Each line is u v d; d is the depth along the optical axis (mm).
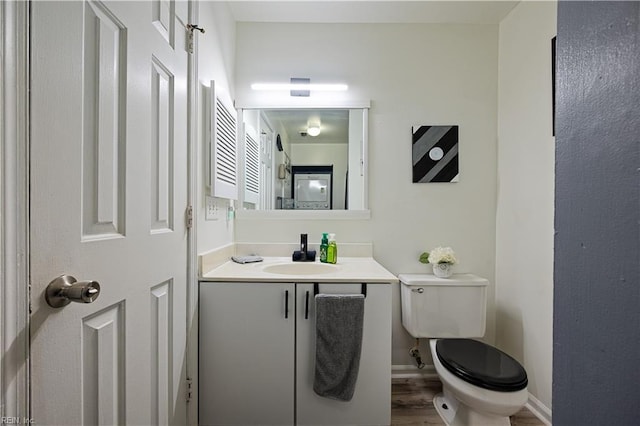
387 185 1967
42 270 547
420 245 1960
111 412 732
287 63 1953
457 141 1953
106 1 709
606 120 372
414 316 1703
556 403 443
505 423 1283
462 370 1259
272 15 1885
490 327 1945
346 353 1298
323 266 1684
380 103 1964
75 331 623
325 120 1979
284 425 1333
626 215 347
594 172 387
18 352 507
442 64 1962
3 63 486
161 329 993
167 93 1031
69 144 608
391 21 1942
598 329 380
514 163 1794
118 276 757
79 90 634
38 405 542
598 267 380
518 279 1745
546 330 1539
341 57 1959
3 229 487
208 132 1418
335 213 1959
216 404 1331
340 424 1335
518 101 1766
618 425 355
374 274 1444
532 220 1647
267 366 1339
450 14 1872
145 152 876
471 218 1960
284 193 1976
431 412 1545
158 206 966
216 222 1589
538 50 1614
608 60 371
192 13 1241
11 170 498
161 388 994
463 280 1724
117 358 760
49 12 560
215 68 1546
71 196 612
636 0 341
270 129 1971
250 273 1413
